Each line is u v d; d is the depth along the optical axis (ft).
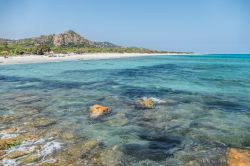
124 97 61.26
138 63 214.07
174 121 41.39
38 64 174.70
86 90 71.41
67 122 39.99
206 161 26.94
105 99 58.54
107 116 43.62
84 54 375.04
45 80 93.04
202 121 41.63
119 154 28.45
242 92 69.46
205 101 57.36
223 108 50.96
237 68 166.50
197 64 213.05
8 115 43.83
